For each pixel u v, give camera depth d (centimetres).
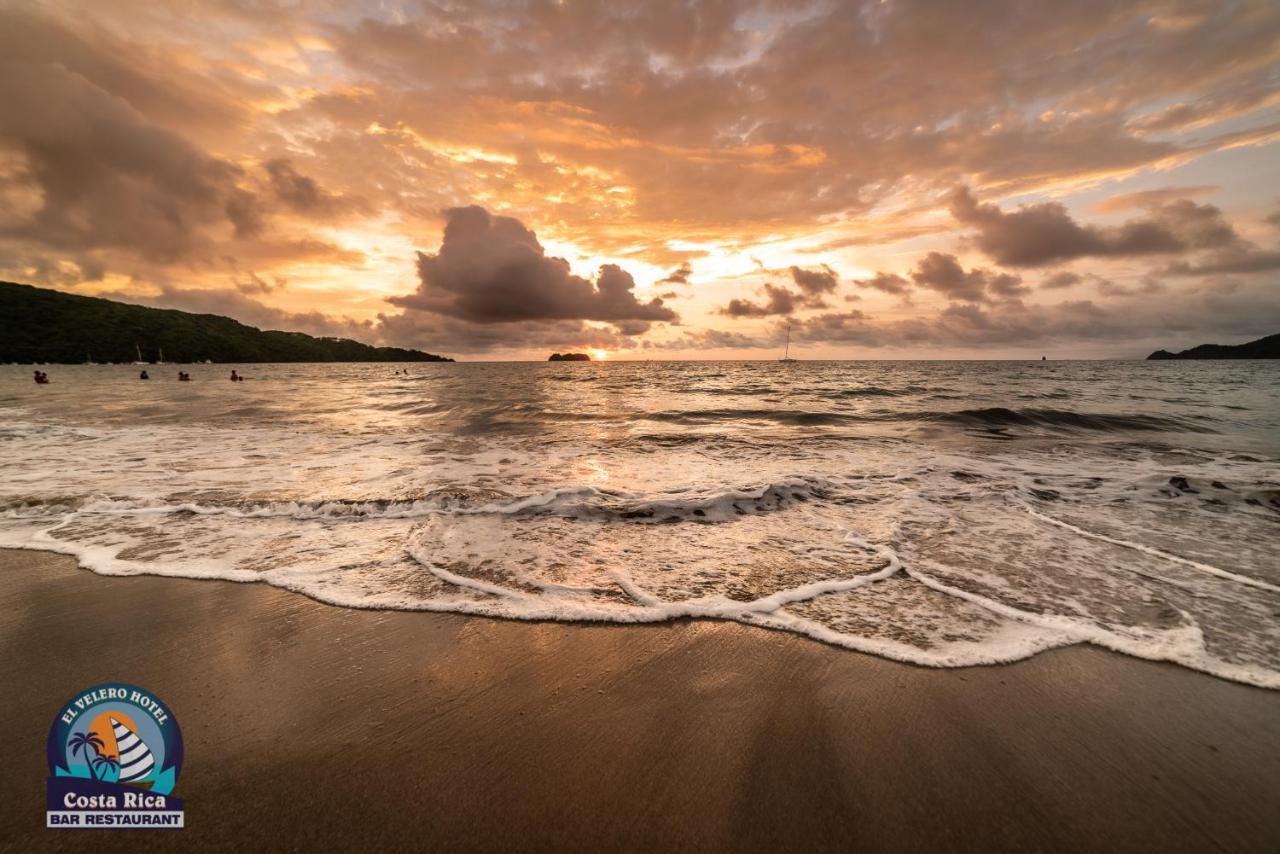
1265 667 328
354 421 1684
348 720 278
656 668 329
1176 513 670
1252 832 211
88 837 209
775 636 369
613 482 813
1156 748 259
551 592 436
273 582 450
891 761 250
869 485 809
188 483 787
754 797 230
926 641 361
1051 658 339
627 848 206
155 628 373
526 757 253
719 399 2555
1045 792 232
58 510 651
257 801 227
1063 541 567
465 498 698
